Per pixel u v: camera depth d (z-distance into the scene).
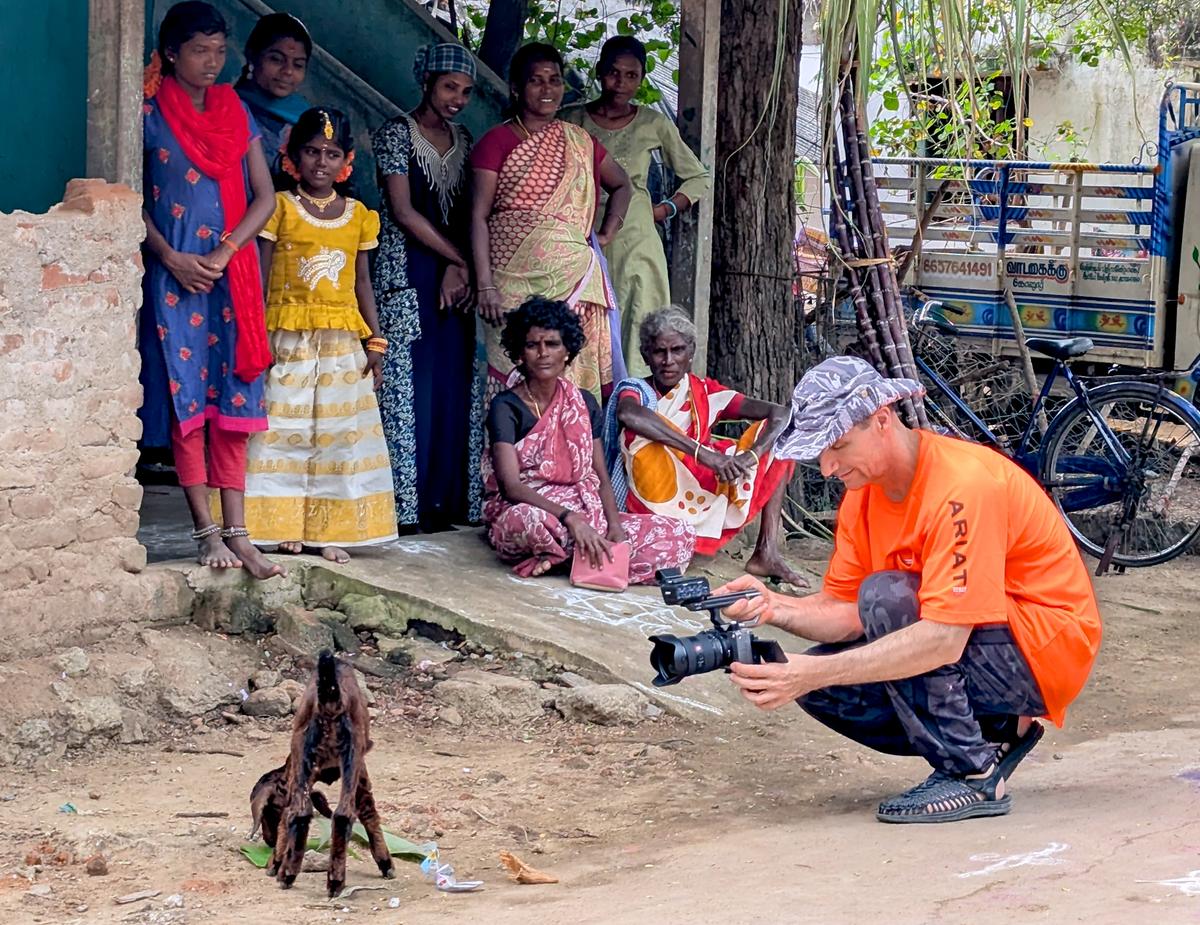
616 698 5.96
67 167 6.71
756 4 8.57
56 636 5.70
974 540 4.22
